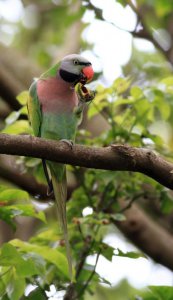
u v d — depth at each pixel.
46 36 18.64
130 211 12.33
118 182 9.84
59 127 9.63
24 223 13.91
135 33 12.83
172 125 14.37
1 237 13.34
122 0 12.51
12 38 18.81
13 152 7.62
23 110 10.09
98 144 10.27
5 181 13.30
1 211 8.26
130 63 16.53
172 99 10.26
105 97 10.12
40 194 12.48
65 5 17.39
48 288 9.03
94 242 9.45
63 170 9.30
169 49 13.25
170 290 8.38
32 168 10.45
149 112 10.46
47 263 9.35
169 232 14.32
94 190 10.47
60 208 9.34
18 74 14.36
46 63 17.59
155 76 16.05
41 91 9.65
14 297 8.07
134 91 10.10
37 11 18.31
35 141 7.61
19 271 8.02
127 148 7.75
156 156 7.82
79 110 9.54
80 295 9.26
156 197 10.33
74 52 15.61
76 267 9.71
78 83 9.74
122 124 10.20
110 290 14.35
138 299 8.59
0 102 14.11
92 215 9.44
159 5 14.33
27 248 8.50
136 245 12.51
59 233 9.93
